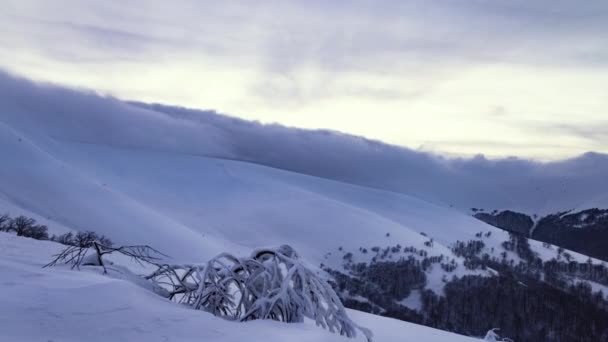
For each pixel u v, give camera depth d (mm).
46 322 5852
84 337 5684
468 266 172625
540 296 133750
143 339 5898
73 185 181500
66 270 8734
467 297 133875
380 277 165250
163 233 158625
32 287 6953
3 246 11852
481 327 118562
